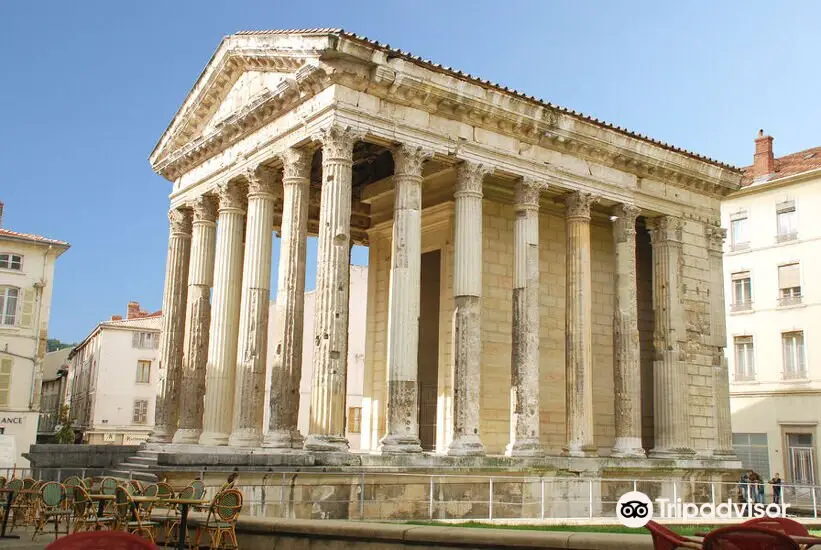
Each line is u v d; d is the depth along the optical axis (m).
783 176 49.38
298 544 15.89
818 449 45.91
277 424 26.27
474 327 27.73
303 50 26.55
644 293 37.97
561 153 31.36
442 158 28.19
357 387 56.62
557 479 28.47
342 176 25.62
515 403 28.92
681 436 33.66
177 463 21.78
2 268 50.75
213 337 30.97
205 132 34.19
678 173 35.12
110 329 68.75
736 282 51.50
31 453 31.52
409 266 26.52
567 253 31.73
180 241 35.75
